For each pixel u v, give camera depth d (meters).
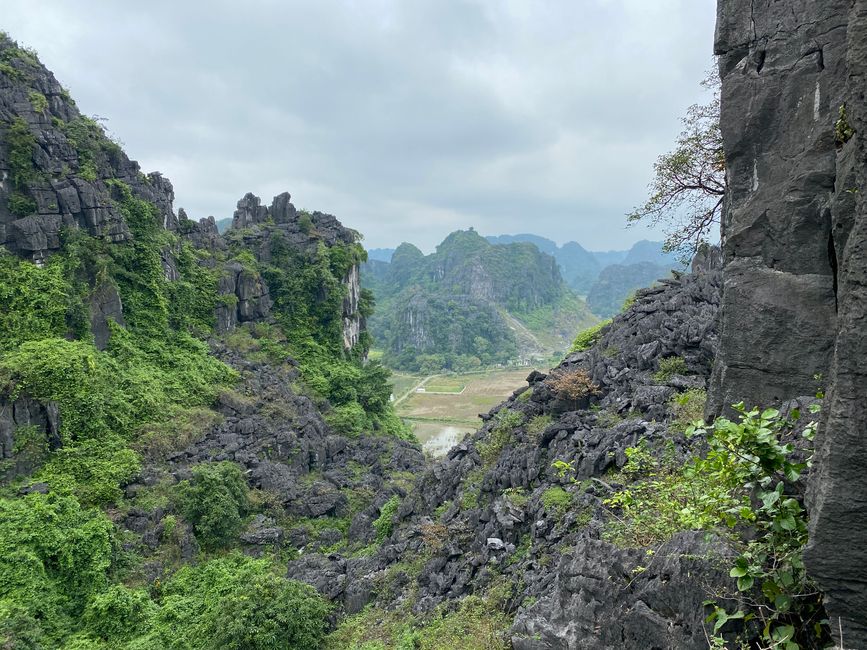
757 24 9.60
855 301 5.80
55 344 39.44
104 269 47.50
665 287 28.17
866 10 5.79
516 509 20.25
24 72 47.91
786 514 6.65
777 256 9.38
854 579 5.79
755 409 7.11
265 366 58.41
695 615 7.72
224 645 21.95
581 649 9.23
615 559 9.41
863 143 5.76
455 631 16.61
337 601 26.12
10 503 29.39
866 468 5.68
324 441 51.12
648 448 17.36
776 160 9.41
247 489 39.78
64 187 47.09
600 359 25.34
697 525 7.58
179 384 47.69
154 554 32.50
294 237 73.25
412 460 51.91
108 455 37.22
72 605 26.66
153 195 58.69
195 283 59.62
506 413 27.91
